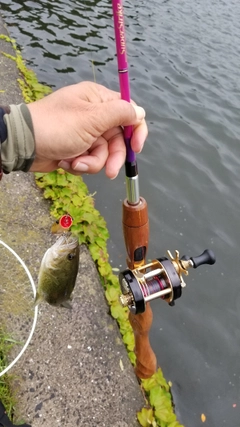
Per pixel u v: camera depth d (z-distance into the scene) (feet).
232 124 4.63
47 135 1.15
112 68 5.34
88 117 1.16
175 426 1.95
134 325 1.71
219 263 3.05
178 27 6.91
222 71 5.74
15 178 2.86
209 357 2.53
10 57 4.70
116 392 1.95
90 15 6.59
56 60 5.29
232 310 2.78
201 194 3.59
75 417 1.82
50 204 2.80
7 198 2.72
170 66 5.68
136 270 1.52
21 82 4.28
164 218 3.33
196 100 5.01
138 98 4.87
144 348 1.77
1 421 1.68
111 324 2.20
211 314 2.74
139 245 1.55
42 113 1.16
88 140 1.20
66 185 2.94
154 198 3.48
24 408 1.79
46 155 1.19
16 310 2.09
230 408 2.34
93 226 2.80
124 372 2.03
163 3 7.88
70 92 1.22
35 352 1.98
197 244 3.15
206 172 3.85
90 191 3.39
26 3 6.61
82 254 2.57
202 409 2.31
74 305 2.22
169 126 4.44
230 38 6.77
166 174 3.76
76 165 1.25
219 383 2.43
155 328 2.62
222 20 7.51
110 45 5.83
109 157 1.31
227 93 5.24
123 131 1.32
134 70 5.43
